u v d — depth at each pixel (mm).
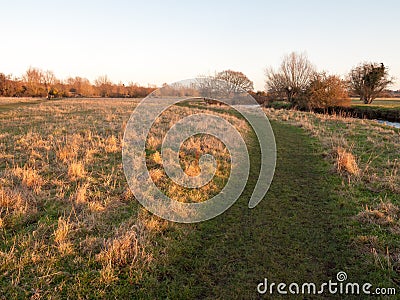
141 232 4891
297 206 6480
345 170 8477
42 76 63125
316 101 33781
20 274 3908
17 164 7832
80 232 4910
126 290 3822
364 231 5277
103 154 9328
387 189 7039
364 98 39750
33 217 5305
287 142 13172
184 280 4152
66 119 17359
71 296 3668
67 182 6934
